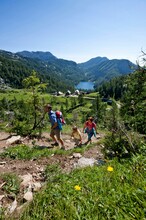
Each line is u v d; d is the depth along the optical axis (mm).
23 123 17719
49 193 4547
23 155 9375
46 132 18344
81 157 9156
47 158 9164
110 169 4398
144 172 4102
